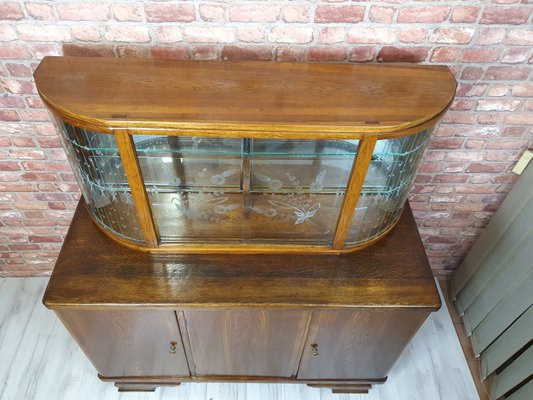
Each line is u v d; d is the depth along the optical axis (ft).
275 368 5.62
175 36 4.29
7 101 4.75
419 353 6.51
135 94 3.59
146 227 4.20
